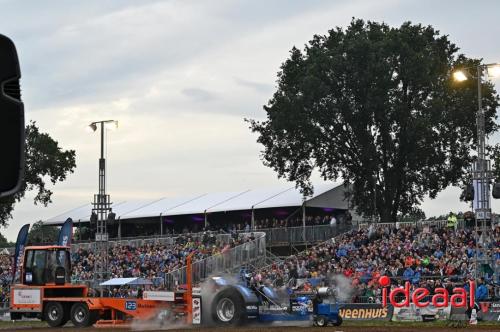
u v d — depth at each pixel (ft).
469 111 185.26
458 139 188.55
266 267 139.23
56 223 226.99
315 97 184.14
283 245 176.65
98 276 160.66
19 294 103.86
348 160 193.26
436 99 180.24
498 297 94.07
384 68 178.40
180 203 217.56
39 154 243.60
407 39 188.75
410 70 179.83
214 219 213.66
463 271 112.37
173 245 171.53
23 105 9.79
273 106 192.95
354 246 145.79
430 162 184.34
